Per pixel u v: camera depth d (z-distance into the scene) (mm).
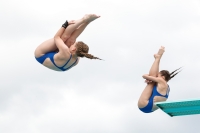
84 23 11109
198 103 9750
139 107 12367
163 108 10258
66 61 10945
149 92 12211
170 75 12359
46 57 11195
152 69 12234
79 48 10797
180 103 9867
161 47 12453
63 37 11016
